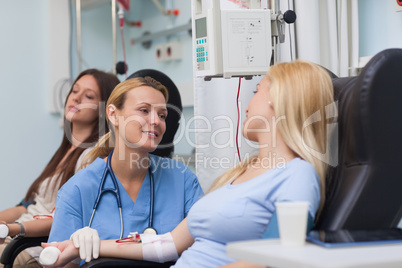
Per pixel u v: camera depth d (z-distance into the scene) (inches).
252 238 49.9
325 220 47.4
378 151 45.6
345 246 37.4
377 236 40.5
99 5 139.6
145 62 147.5
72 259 55.6
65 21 140.9
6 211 89.2
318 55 82.7
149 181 64.8
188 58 134.1
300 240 38.1
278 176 50.0
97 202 62.2
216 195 53.1
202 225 52.2
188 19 134.8
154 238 58.1
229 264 46.8
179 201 65.9
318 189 48.9
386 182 45.8
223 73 68.6
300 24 82.5
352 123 46.5
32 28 138.1
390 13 84.1
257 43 69.6
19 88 135.6
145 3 147.4
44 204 86.1
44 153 139.1
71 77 142.3
